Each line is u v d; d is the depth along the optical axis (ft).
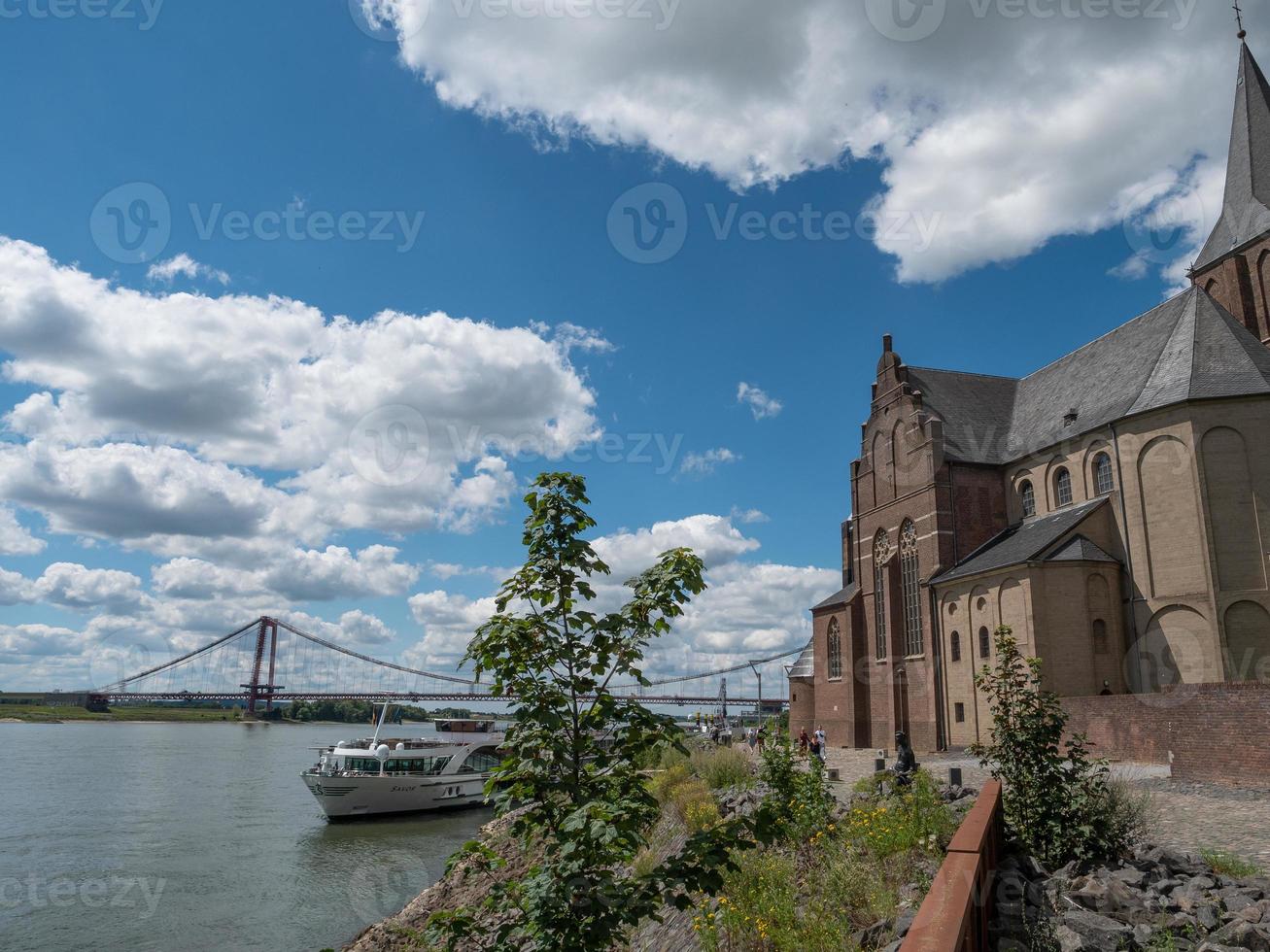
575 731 25.81
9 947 91.09
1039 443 169.58
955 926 22.62
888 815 47.16
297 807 191.01
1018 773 40.78
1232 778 77.61
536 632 25.90
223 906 105.50
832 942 35.04
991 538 173.78
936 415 184.55
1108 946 29.50
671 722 26.09
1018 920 32.55
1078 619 135.95
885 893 38.01
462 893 97.14
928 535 175.01
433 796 184.24
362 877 121.29
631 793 25.66
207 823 168.55
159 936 93.45
